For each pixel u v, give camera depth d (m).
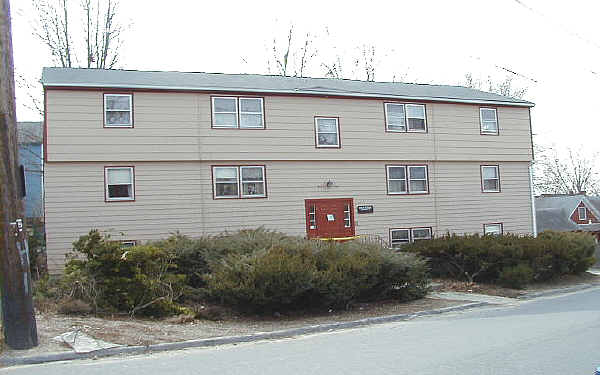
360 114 23.73
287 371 7.84
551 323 11.83
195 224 20.77
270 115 22.17
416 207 24.48
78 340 9.50
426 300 16.05
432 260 20.30
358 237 21.83
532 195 27.36
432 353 8.89
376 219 23.61
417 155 24.69
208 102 21.31
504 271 18.89
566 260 20.94
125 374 7.74
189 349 9.72
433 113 25.31
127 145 20.09
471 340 9.99
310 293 13.48
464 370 7.73
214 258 14.64
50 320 10.88
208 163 21.14
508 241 19.89
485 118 26.58
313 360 8.58
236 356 9.01
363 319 12.95
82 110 19.67
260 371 7.86
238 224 21.33
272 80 24.52
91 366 8.27
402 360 8.43
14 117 8.95
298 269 12.75
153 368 8.12
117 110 20.12
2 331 9.27
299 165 22.50
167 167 20.61
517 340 9.87
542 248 19.91
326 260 13.91
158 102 20.62
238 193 21.48
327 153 22.92
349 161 23.34
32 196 31.42
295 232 22.11
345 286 13.60
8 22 8.88
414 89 26.88
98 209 19.58
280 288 12.61
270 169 22.03
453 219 25.25
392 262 15.04
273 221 21.86
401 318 13.48
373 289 15.34
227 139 21.44
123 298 12.45
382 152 23.95
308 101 22.83
